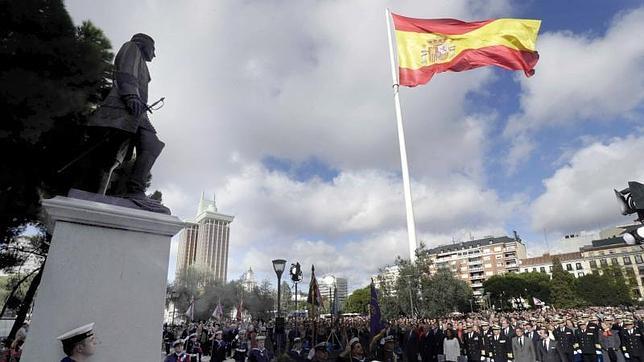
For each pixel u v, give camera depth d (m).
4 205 7.62
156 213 3.35
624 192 4.55
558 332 14.32
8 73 5.69
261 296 68.25
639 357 12.72
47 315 2.69
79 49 6.66
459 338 15.56
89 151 3.78
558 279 66.31
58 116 6.51
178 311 67.44
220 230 120.19
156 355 3.04
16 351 8.94
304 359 10.49
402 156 19.14
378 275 28.88
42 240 10.59
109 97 3.64
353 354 6.18
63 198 3.02
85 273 2.91
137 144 3.79
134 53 3.77
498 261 107.81
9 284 13.98
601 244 97.50
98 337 2.82
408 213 18.42
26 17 6.17
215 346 16.27
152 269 3.24
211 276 74.44
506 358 13.42
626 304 63.62
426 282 26.47
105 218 3.09
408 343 16.50
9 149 6.77
